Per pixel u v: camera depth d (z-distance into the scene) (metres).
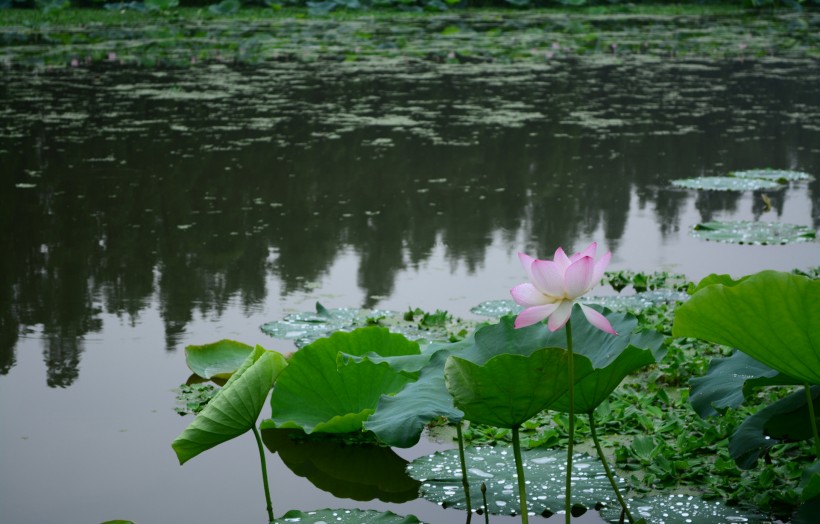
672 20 17.34
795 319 1.87
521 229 4.95
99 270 4.26
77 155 6.34
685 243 4.71
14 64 10.49
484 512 2.27
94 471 2.56
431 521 2.26
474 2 19.25
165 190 5.56
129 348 3.41
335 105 8.40
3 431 2.77
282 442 2.77
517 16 17.86
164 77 9.78
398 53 12.09
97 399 3.00
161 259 4.42
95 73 9.98
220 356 3.24
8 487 2.46
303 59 11.39
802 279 1.82
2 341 3.46
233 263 4.38
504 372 1.89
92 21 15.27
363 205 5.36
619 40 13.81
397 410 2.11
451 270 4.31
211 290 4.02
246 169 6.08
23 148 6.51
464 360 1.91
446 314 3.65
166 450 2.69
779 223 4.99
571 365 1.86
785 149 6.82
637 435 2.72
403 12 18.05
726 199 5.55
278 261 4.42
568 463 1.95
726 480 2.38
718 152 6.72
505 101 8.70
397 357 2.40
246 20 16.34
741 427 2.29
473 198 5.52
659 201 5.50
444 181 5.88
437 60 11.45
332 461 2.64
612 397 2.97
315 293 4.00
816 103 8.66
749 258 4.44
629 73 10.50
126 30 14.32
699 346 3.36
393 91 9.20
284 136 7.05
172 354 3.36
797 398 2.25
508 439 2.74
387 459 2.65
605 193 5.65
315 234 4.84
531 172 6.13
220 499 2.42
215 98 8.64
